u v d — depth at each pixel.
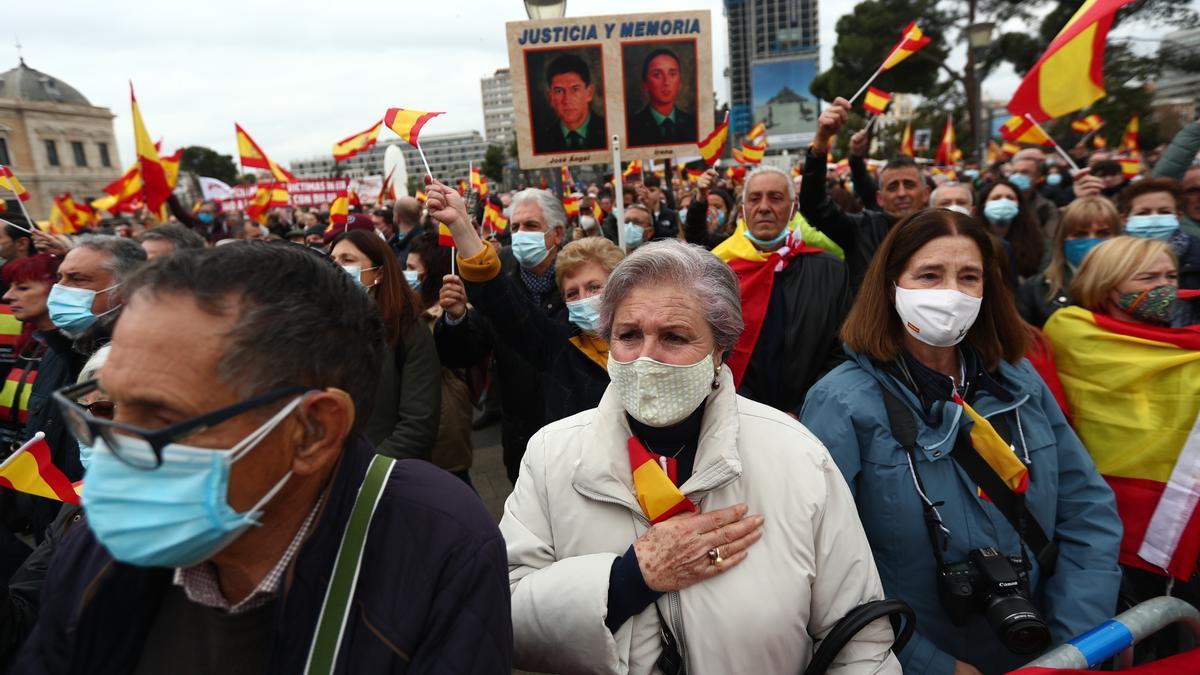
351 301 0.99
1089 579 1.71
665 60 4.16
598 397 2.48
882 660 1.38
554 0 4.36
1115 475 2.09
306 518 1.03
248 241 0.94
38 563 1.49
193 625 1.04
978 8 23.70
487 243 2.45
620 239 3.99
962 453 1.72
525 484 1.58
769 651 1.31
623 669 1.31
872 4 27.30
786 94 75.19
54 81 64.06
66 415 0.85
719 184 9.23
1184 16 11.52
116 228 13.23
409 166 69.00
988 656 1.70
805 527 1.38
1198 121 4.00
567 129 4.20
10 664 1.30
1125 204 3.63
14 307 2.83
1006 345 1.88
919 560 1.70
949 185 4.64
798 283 3.02
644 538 1.33
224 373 0.83
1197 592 2.03
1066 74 3.20
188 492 0.84
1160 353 2.03
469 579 1.01
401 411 2.63
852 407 1.80
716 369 1.51
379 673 0.94
